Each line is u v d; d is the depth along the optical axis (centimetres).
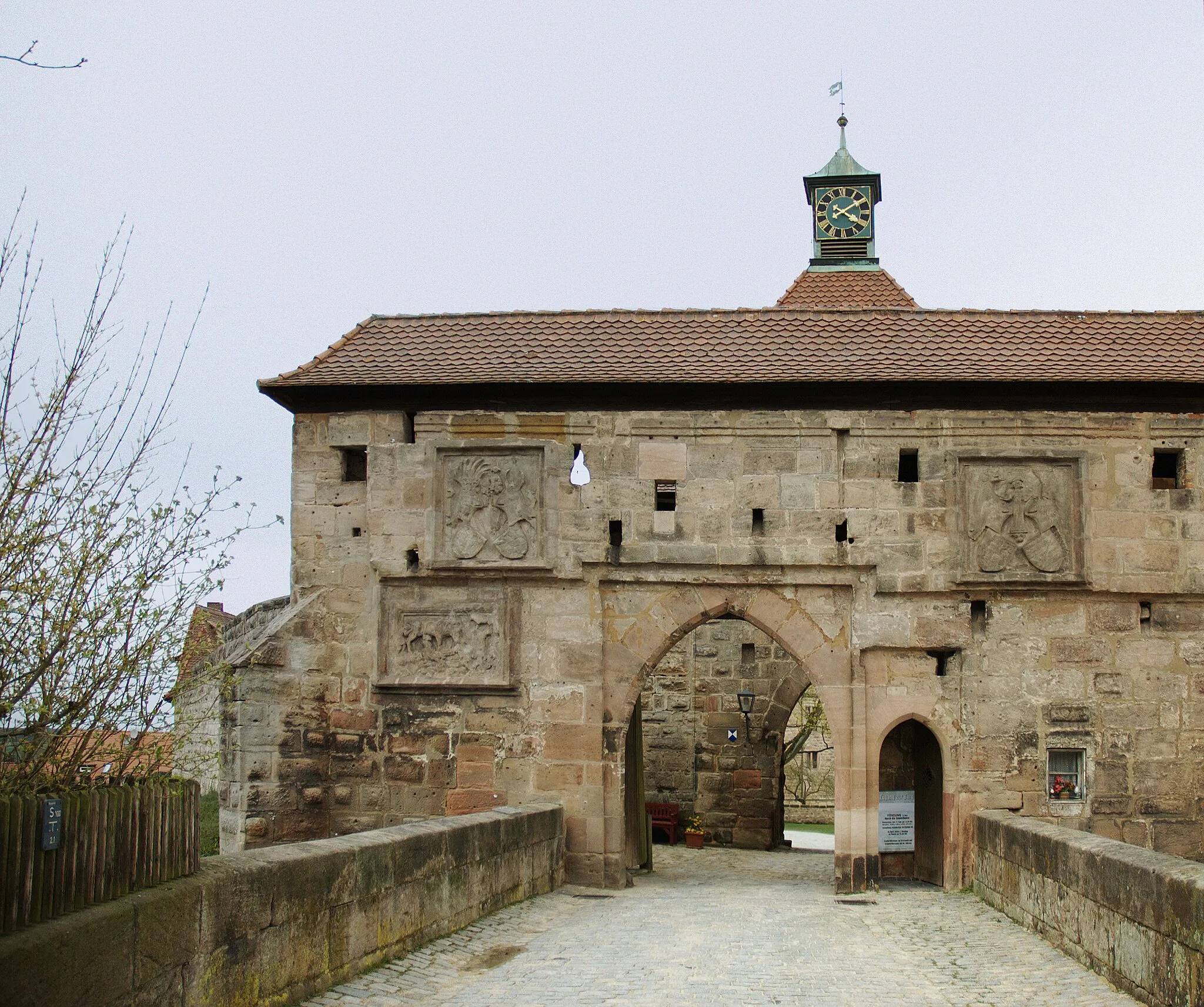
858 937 1223
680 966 1034
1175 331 1808
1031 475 1675
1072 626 1666
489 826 1307
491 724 1694
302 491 1756
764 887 1706
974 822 1599
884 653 1675
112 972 614
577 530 1706
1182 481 1695
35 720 696
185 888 696
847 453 1703
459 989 931
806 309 1869
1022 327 1812
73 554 741
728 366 1714
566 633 1698
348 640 1730
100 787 671
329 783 1708
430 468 1728
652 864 2023
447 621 1712
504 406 1734
